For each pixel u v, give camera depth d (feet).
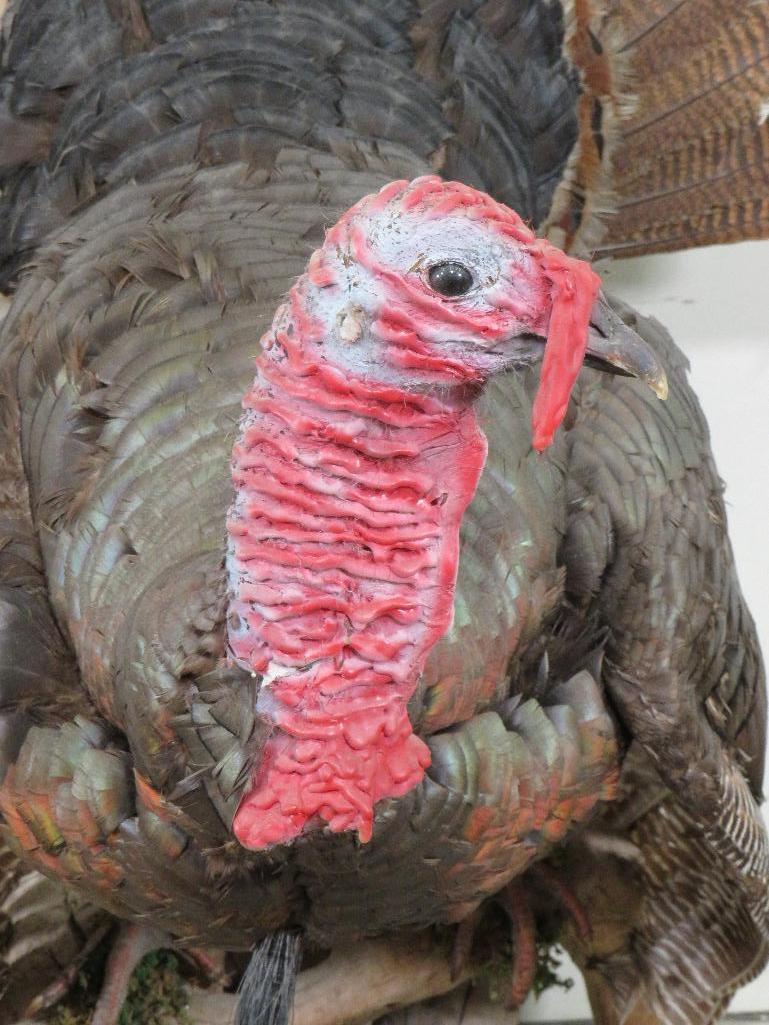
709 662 5.40
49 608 5.11
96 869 5.00
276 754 4.71
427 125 5.65
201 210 5.39
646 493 5.32
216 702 4.72
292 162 5.48
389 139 5.61
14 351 5.30
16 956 5.46
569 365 4.59
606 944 5.71
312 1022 5.59
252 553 4.64
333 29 5.66
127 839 4.96
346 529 4.63
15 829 5.02
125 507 5.00
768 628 6.33
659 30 5.91
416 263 4.57
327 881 5.00
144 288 5.23
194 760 4.77
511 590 5.07
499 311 4.59
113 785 4.96
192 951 5.62
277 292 5.21
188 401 5.07
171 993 5.64
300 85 5.59
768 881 5.42
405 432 4.62
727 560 5.48
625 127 5.93
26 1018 5.54
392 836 4.95
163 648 4.75
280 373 4.60
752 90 5.90
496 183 5.71
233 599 4.67
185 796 4.82
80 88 5.61
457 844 5.01
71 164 5.56
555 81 5.84
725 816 5.36
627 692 5.30
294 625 4.65
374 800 4.73
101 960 5.65
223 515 4.90
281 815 4.71
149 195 5.45
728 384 6.44
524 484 5.15
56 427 5.14
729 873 5.49
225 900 5.00
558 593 5.21
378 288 4.57
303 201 5.40
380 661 4.67
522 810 5.06
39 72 5.64
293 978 5.13
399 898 5.07
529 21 5.82
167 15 5.64
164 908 5.03
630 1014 5.69
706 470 5.46
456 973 5.68
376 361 4.59
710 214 5.96
